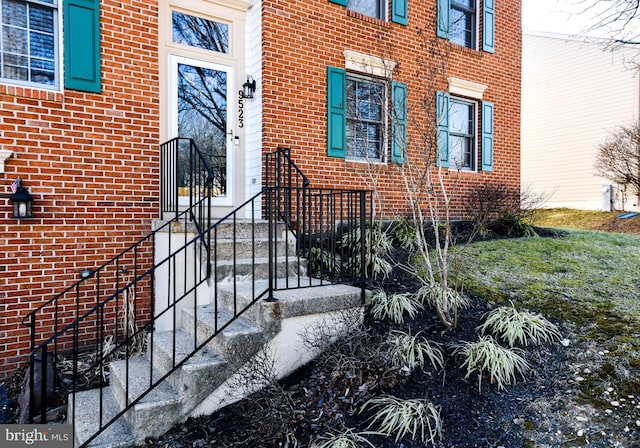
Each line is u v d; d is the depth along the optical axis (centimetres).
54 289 394
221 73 525
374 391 272
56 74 407
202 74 511
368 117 626
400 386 275
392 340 311
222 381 276
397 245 554
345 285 373
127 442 246
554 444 224
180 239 381
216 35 523
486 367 280
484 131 744
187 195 498
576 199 1252
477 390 269
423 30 664
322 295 324
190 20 504
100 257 416
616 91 1157
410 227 575
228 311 343
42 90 387
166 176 440
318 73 566
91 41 411
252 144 541
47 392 313
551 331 326
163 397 264
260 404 265
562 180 1288
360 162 597
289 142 541
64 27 399
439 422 240
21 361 378
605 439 224
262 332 292
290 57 542
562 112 1286
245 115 540
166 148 438
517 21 795
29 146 383
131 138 432
